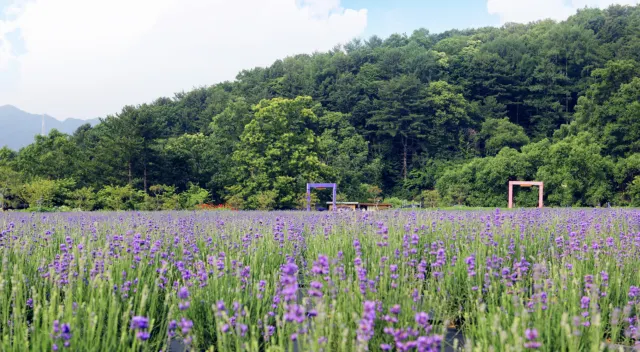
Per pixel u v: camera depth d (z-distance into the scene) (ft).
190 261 22.13
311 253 25.21
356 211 34.68
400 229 26.91
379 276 17.30
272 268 21.94
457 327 18.17
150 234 25.99
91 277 15.37
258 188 156.04
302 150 166.81
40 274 16.79
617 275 18.20
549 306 14.03
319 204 168.45
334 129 256.11
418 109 264.93
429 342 9.84
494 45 323.57
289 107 169.37
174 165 157.48
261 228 31.83
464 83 303.07
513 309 14.69
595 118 169.99
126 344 12.23
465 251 22.15
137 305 15.52
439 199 177.17
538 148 178.50
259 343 14.42
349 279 15.03
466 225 29.63
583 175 149.79
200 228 32.07
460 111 265.54
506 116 284.00
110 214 53.62
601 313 15.16
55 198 118.42
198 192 148.66
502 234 25.05
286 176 156.25
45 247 21.76
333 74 313.73
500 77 301.43
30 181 126.82
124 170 145.28
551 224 31.50
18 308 12.16
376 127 272.10
